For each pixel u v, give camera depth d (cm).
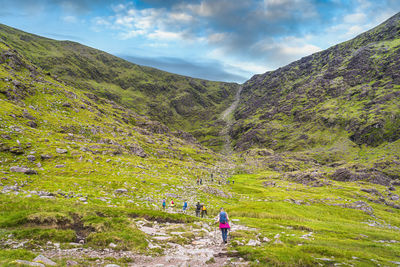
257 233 2728
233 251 1862
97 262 1398
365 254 2012
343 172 14512
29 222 1906
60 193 3634
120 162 7988
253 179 15400
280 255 1742
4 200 2336
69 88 19162
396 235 3378
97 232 1961
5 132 6819
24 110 10019
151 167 9100
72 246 1638
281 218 4375
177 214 3262
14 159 5606
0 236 1575
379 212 7769
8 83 11944
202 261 1593
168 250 1848
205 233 2591
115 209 2972
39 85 14525
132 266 1409
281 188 11694
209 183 9688
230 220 3819
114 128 14800
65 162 6291
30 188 3894
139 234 2034
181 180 7950
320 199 8356
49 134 8700
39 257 1265
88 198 3722
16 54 16475
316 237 2712
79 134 11069
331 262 1738
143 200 4541
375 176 13825
